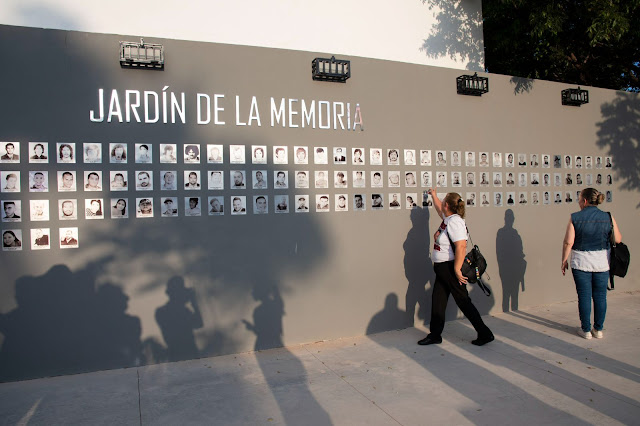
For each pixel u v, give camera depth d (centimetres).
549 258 721
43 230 452
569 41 1070
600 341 543
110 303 471
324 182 564
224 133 518
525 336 564
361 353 512
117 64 479
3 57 446
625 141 797
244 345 521
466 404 380
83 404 388
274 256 537
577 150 751
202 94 510
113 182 474
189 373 457
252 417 361
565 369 455
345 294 573
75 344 460
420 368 462
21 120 449
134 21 614
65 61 464
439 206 588
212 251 509
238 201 521
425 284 622
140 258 482
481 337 528
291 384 426
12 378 443
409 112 619
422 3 779
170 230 493
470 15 819
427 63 783
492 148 678
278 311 537
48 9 582
